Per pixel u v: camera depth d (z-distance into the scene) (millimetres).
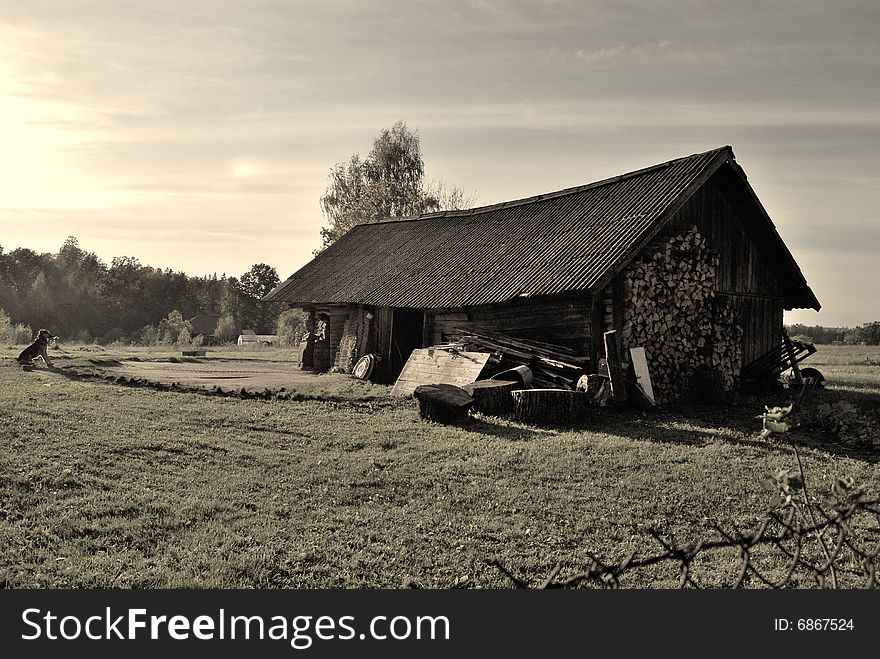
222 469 12352
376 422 16531
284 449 13945
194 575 8250
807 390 23344
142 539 9203
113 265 102562
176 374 25750
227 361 34344
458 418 16766
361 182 60531
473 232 26203
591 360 18797
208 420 15727
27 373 21234
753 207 21938
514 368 19047
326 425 16047
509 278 20688
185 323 86750
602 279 18000
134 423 14891
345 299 25531
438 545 9383
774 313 24078
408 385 20891
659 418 17453
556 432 15773
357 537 9562
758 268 23422
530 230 23578
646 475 12562
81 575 8109
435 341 23219
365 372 24672
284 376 26312
